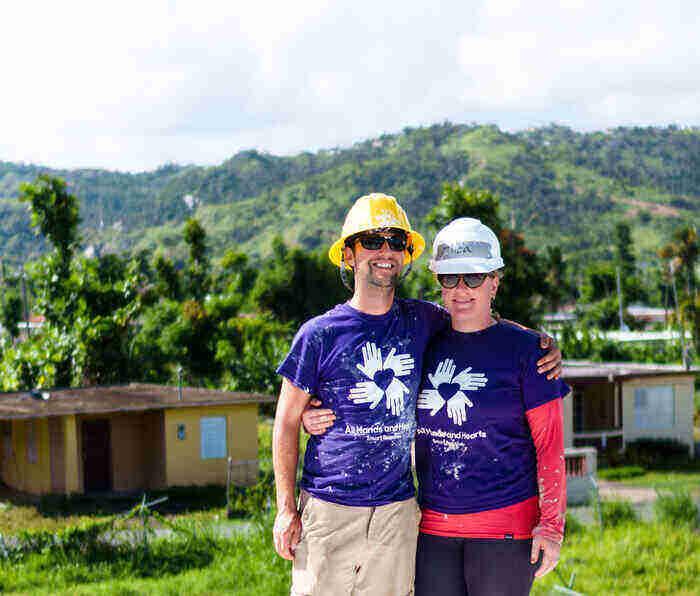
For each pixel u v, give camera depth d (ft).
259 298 229.86
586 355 169.99
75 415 84.23
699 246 360.89
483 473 13.39
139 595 41.42
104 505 79.51
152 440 89.61
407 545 13.65
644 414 105.70
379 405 13.41
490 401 13.32
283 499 13.87
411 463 14.51
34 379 126.11
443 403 13.52
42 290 142.51
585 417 111.86
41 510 76.79
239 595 39.96
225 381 148.15
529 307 148.66
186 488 85.30
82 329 127.95
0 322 258.78
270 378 144.97
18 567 48.44
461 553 13.58
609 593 39.60
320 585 13.58
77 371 126.72
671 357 168.14
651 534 52.65
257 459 90.48
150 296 195.31
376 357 13.44
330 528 13.55
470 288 13.53
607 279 368.68
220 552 50.21
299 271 232.32
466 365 13.53
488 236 13.85
